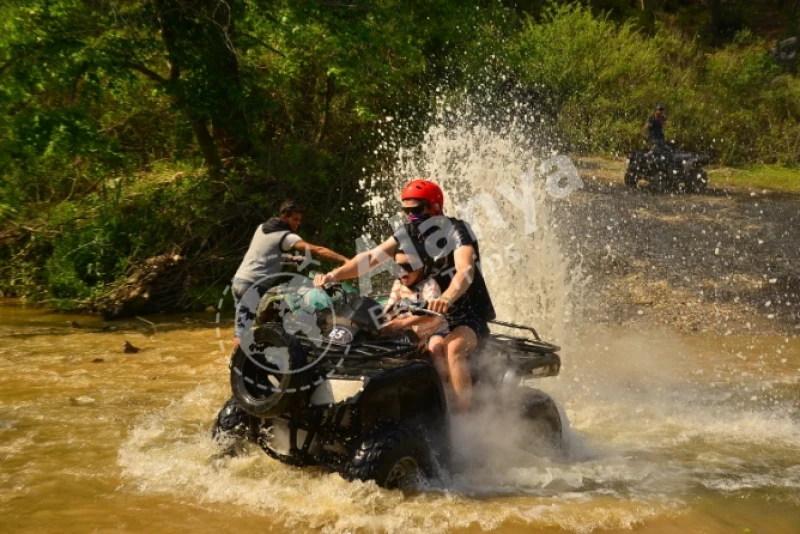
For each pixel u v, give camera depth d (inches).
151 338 383.6
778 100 1005.8
